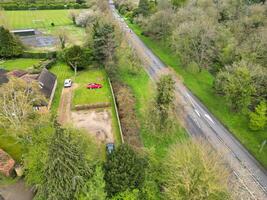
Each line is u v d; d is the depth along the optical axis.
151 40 98.50
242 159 43.72
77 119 52.12
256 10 83.12
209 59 72.00
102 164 33.09
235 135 48.97
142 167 32.59
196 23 70.62
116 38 73.12
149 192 32.66
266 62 61.22
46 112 41.53
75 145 30.36
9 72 63.31
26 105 40.09
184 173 31.44
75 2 157.62
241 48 64.94
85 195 29.14
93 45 72.50
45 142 34.06
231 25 79.81
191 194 30.91
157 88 44.31
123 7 141.38
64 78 68.44
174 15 86.00
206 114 54.94
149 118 45.75
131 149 33.03
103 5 115.88
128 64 70.69
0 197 35.06
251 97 53.44
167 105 43.88
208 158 33.44
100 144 45.12
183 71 73.25
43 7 147.12
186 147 34.59
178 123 48.69
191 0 95.56
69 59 69.00
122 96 58.09
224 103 58.41
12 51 78.88
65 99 58.78
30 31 104.81
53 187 28.34
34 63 77.12
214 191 30.73
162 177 34.81
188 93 62.50
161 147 45.81
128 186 30.95
